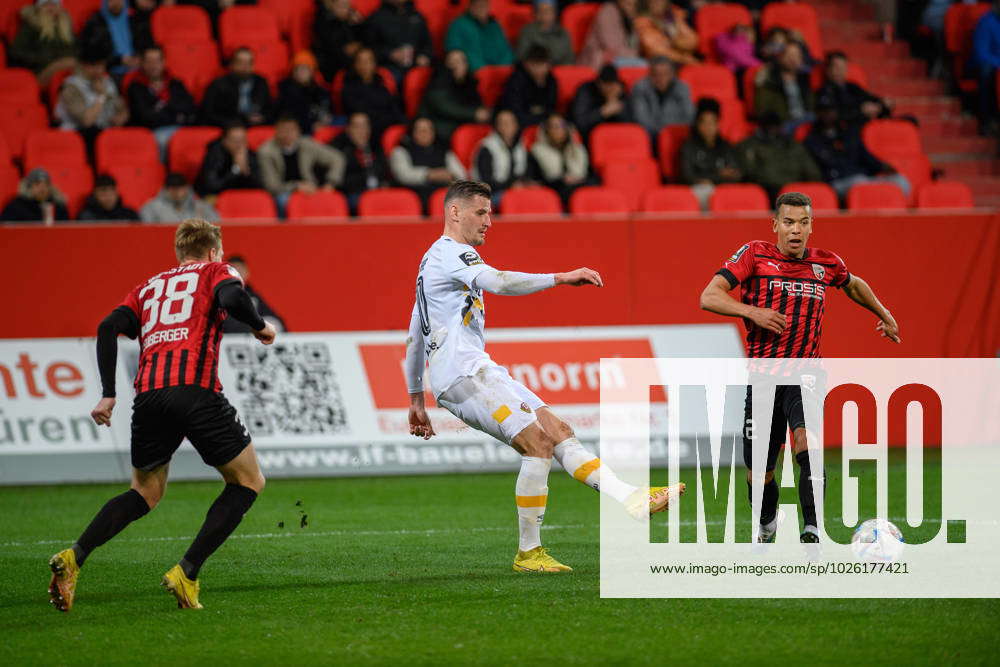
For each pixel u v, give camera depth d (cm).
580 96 5388
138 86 5175
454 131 5291
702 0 6419
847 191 4984
